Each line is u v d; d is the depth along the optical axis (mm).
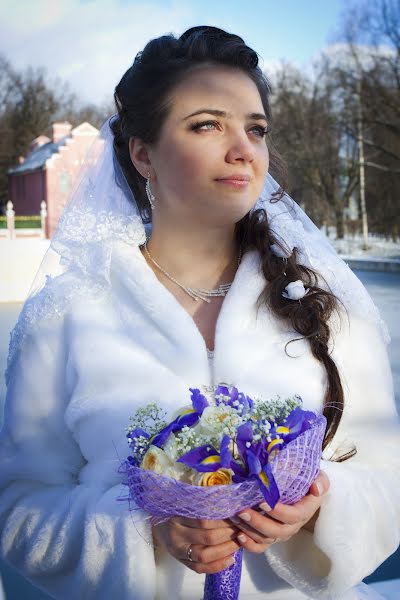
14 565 1723
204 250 1768
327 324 1718
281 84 38469
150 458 1292
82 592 1577
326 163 37312
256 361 1649
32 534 1660
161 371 1654
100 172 1896
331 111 35219
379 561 1547
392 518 1549
